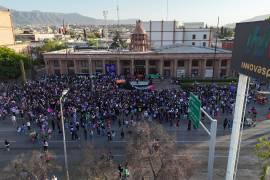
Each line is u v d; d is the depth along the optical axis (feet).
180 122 117.08
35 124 117.19
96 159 74.49
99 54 224.74
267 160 71.00
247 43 36.17
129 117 120.88
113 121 118.01
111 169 68.13
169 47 253.44
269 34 31.60
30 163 68.08
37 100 134.10
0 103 137.18
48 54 227.61
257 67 33.96
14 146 97.66
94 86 164.96
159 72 229.04
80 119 114.32
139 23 252.83
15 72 214.69
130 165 68.23
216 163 83.56
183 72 230.07
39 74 259.39
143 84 173.17
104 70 230.48
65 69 234.99
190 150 91.97
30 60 251.60
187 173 63.93
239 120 39.93
